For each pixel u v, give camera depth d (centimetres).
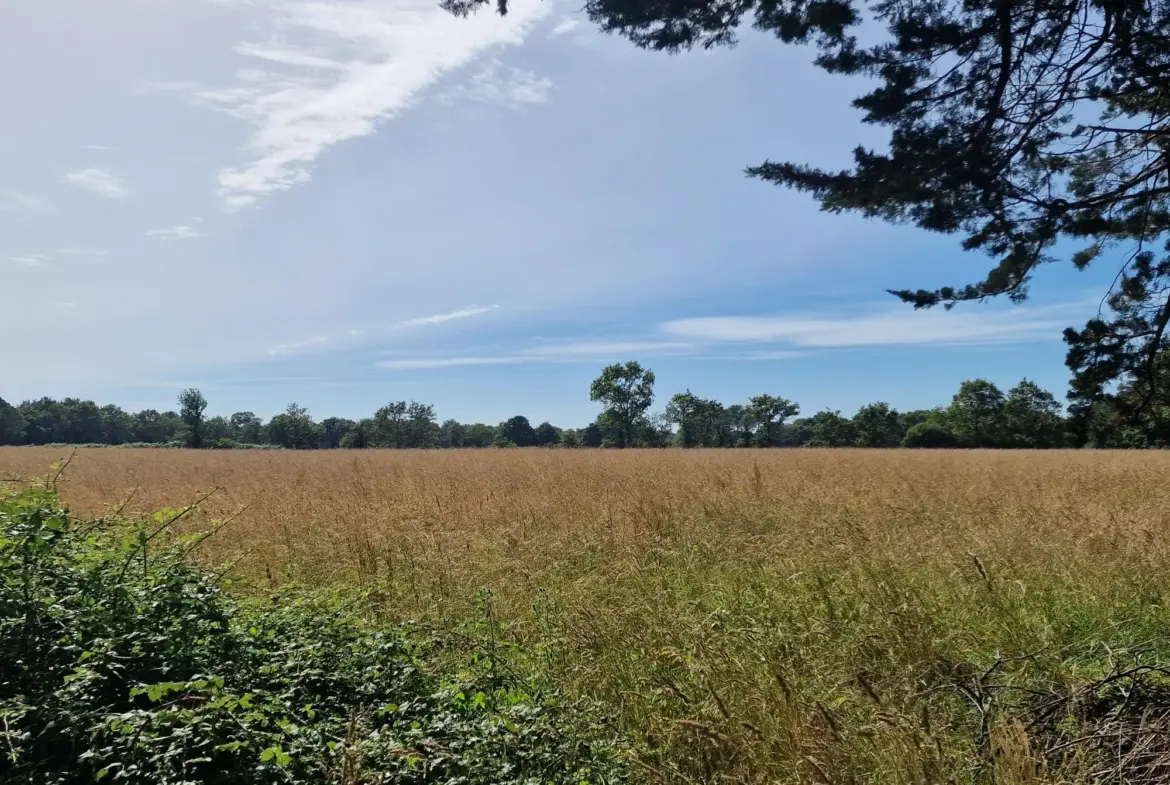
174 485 1394
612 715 369
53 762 288
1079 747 303
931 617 451
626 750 329
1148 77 459
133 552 404
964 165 487
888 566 550
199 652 361
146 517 601
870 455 2903
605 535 761
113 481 1517
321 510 975
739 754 308
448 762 288
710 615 454
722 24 534
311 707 333
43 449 4225
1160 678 355
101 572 394
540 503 1012
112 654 318
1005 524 721
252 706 313
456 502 1044
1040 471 1623
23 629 332
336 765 276
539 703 371
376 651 407
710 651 411
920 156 493
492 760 296
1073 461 2203
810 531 709
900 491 1062
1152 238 518
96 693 316
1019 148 502
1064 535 658
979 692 346
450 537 761
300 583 597
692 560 664
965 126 505
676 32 544
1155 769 291
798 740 304
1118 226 517
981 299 564
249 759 286
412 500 1055
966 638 438
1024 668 393
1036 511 825
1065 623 458
